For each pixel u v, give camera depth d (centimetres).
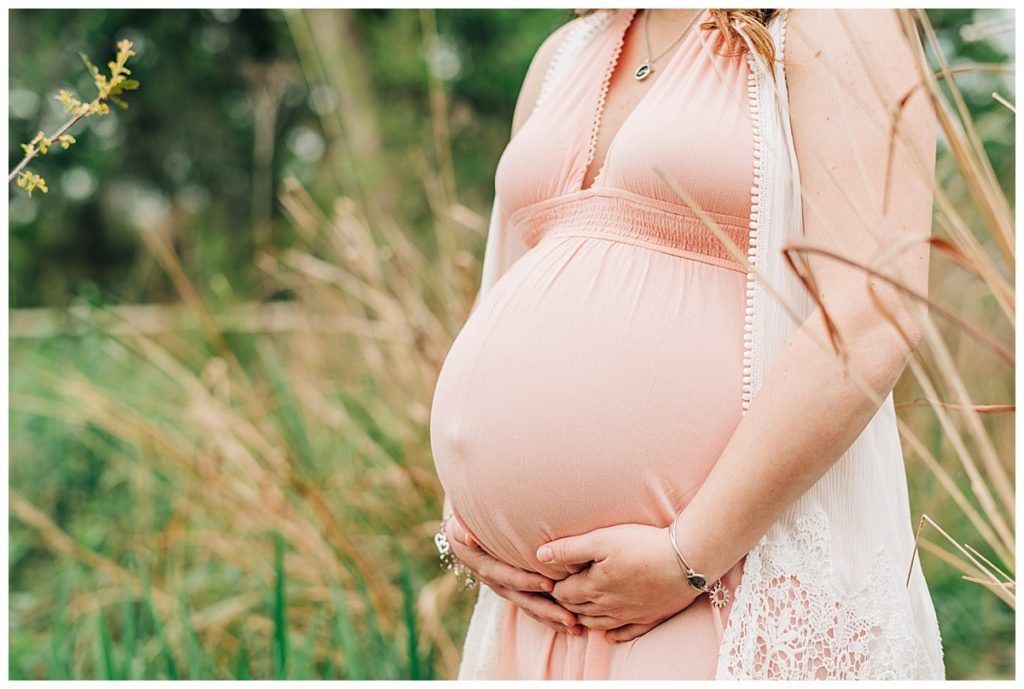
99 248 723
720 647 105
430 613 210
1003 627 242
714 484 103
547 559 114
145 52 705
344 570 227
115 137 721
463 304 236
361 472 255
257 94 594
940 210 88
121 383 366
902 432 109
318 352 313
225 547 254
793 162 107
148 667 206
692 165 110
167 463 283
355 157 452
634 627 112
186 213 610
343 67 485
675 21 125
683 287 113
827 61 105
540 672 123
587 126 125
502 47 545
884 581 108
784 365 100
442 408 126
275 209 596
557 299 117
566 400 113
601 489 111
